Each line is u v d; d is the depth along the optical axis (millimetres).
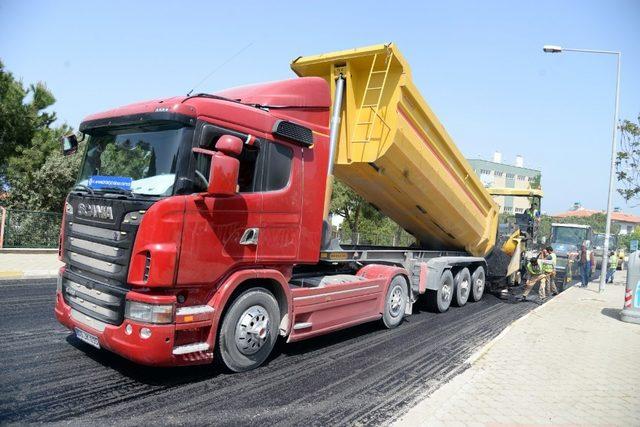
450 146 8984
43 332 6219
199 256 4543
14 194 18312
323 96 6191
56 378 4637
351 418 4199
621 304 12961
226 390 4637
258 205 5137
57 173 17984
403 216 9945
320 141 6031
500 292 13742
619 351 7203
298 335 5762
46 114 19875
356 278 7324
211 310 4664
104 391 4398
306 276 6875
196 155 4594
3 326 6402
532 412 4527
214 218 4672
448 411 4414
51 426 3648
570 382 5523
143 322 4266
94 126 5262
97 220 4758
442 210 9594
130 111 4855
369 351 6484
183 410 4109
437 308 9781
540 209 15086
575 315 10453
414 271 8883
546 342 7496
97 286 4688
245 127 5035
